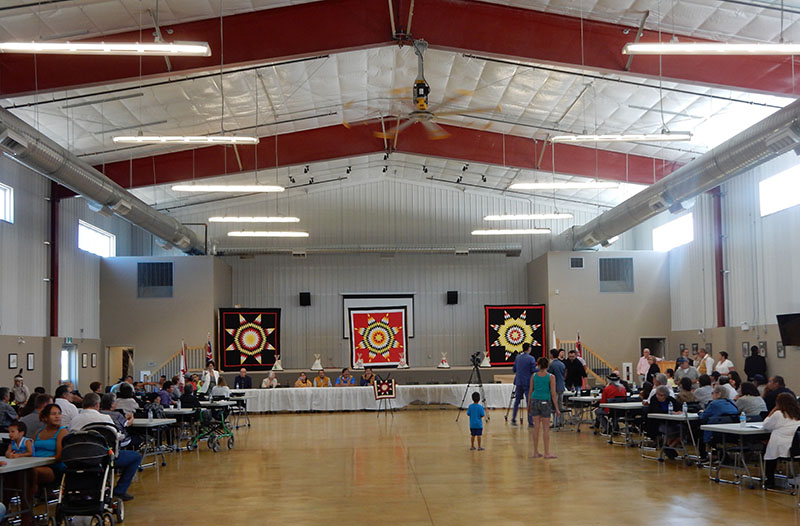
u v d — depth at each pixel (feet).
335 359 78.69
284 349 78.48
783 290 49.65
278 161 58.54
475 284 80.48
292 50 37.76
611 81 44.98
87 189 48.08
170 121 50.21
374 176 79.61
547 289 73.10
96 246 69.67
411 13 37.29
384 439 42.47
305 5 37.93
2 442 26.89
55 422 22.57
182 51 26.89
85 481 20.85
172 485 28.14
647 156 59.00
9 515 21.42
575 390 48.08
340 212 80.02
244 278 79.51
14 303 50.72
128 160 58.03
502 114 53.98
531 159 58.54
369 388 65.31
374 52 44.98
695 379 45.91
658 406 33.01
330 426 51.21
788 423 24.79
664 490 25.57
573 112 51.26
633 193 73.20
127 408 33.30
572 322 72.38
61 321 59.36
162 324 70.49
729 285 57.67
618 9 36.73
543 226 80.84
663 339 72.23
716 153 45.47
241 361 72.49
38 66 36.99
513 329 73.51
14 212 51.06
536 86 47.93
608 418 42.78
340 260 80.02
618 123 52.21
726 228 58.13
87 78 37.06
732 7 34.65
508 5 38.22
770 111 47.21
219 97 47.80
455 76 48.32
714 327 59.98
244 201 78.89
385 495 25.31
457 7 38.24
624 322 72.33
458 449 37.47
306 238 79.30
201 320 70.59
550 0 37.06
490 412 61.98
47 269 56.70
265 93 48.62
